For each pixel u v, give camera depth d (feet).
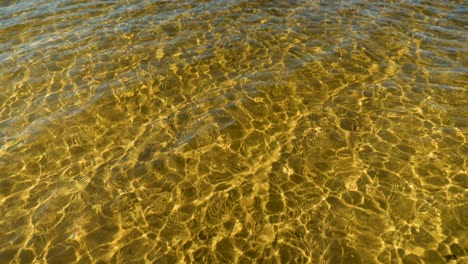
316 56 34.27
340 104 29.04
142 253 19.92
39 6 42.63
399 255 19.22
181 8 42.52
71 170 24.52
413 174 23.47
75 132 27.12
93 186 23.52
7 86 31.09
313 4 42.98
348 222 21.01
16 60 33.96
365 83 30.94
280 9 42.04
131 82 31.60
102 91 30.63
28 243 20.44
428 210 21.31
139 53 35.12
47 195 22.98
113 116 28.45
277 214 21.63
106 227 21.25
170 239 20.54
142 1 43.93
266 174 24.06
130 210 22.12
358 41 36.11
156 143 26.32
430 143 25.40
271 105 29.19
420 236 20.04
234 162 24.93
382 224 20.77
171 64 33.71
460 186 22.50
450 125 26.66
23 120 27.99
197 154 25.50
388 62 33.22
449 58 33.32
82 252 19.99
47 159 25.21
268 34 37.63
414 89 30.01
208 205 22.29
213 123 27.73
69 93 30.45
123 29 38.60
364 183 23.15
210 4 43.34
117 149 25.93
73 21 39.91
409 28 37.86
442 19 39.19
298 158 25.03
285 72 32.45
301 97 29.86
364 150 25.29
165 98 30.09
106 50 35.47
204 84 31.48
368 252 19.47
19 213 21.97
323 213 21.56
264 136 26.71
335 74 32.07
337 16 40.47
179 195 22.91
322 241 20.13
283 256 19.49
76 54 34.88
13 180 23.88
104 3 43.39
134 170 24.50
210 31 38.32
